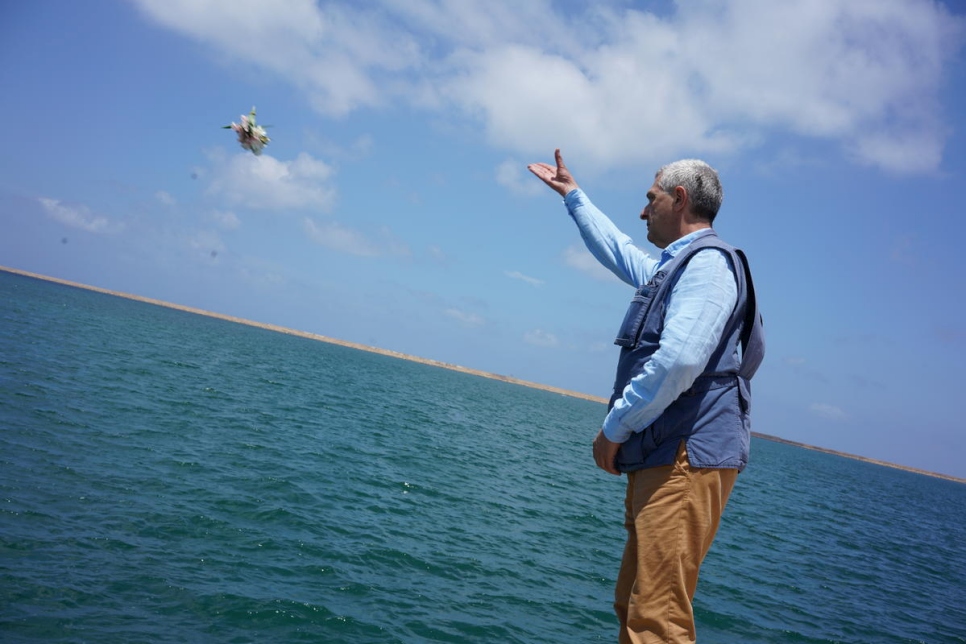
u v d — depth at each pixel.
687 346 2.57
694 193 3.09
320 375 42.97
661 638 2.72
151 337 41.81
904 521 32.78
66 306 57.34
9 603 6.02
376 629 6.98
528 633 7.76
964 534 33.84
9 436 11.23
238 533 9.05
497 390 112.38
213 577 7.50
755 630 9.48
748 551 15.26
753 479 37.12
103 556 7.46
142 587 6.92
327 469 14.06
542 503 15.73
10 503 8.33
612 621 8.74
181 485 10.66
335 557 8.91
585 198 3.98
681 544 2.74
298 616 6.91
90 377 19.02
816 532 21.11
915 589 15.24
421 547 10.14
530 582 9.62
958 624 12.44
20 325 29.34
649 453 2.83
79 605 6.27
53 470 9.98
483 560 10.16
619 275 3.78
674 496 2.77
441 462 18.34
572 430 47.88
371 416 25.56
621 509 17.45
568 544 12.32
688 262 2.87
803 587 12.78
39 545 7.37
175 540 8.37
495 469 19.41
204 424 16.08
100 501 9.15
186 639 6.06
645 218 3.32
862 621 11.15
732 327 2.82
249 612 6.80
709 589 11.15
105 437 12.63
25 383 15.94
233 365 34.50
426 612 7.75
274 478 12.27
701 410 2.78
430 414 32.75
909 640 10.57
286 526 9.71
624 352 3.02
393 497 12.95
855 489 50.09
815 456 131.75
